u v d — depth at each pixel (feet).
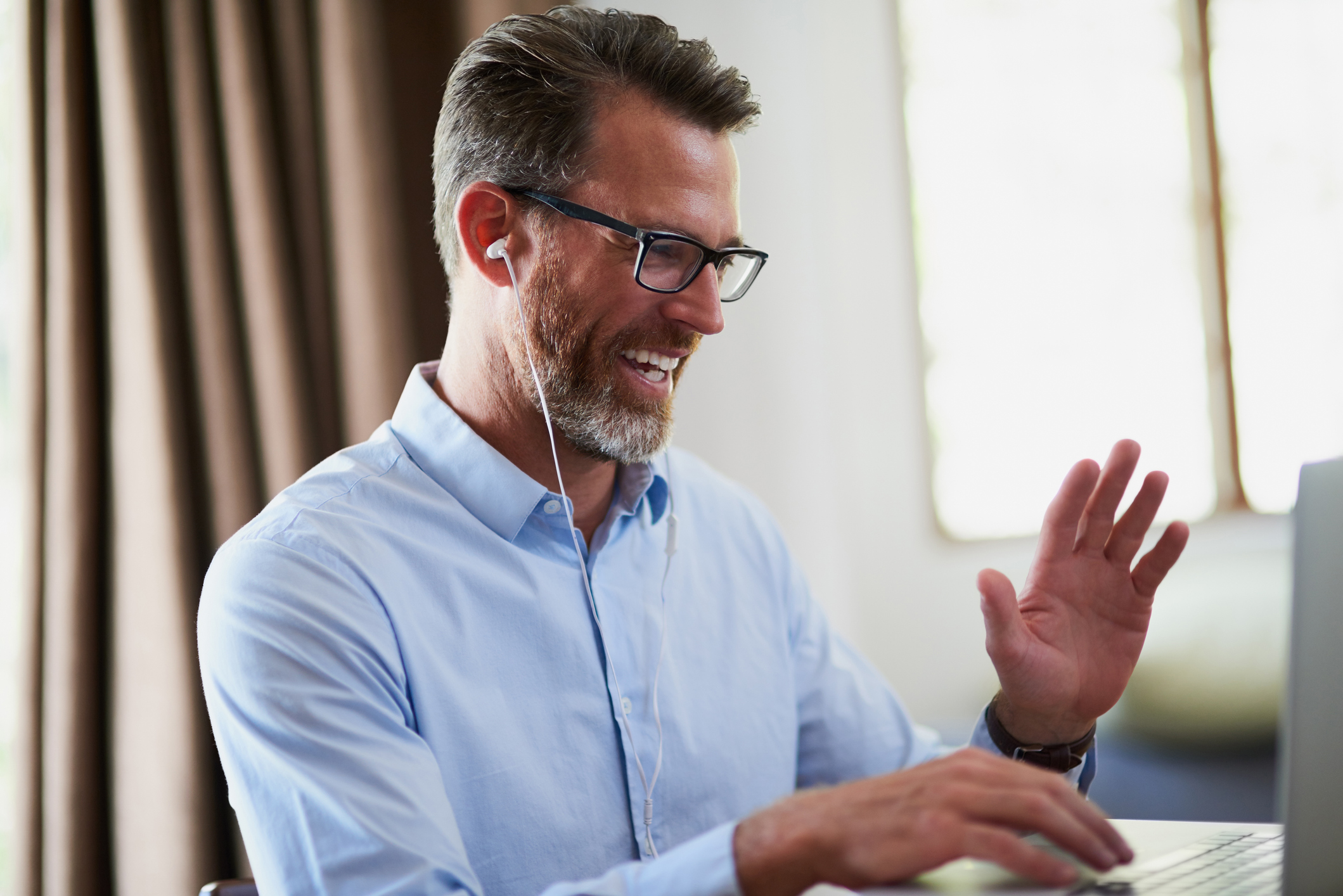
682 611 4.02
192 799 5.50
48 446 5.68
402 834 2.85
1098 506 3.51
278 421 5.86
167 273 5.77
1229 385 10.60
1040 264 10.36
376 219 6.01
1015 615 3.32
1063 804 2.26
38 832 5.55
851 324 9.97
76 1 5.83
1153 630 8.13
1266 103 10.62
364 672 3.15
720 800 3.83
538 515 3.77
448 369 3.99
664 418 3.79
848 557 9.80
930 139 10.21
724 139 3.79
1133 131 10.51
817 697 4.34
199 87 5.87
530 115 3.67
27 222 5.73
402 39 6.35
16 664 5.65
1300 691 2.27
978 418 10.23
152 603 5.56
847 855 2.25
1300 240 10.62
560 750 3.54
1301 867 2.27
